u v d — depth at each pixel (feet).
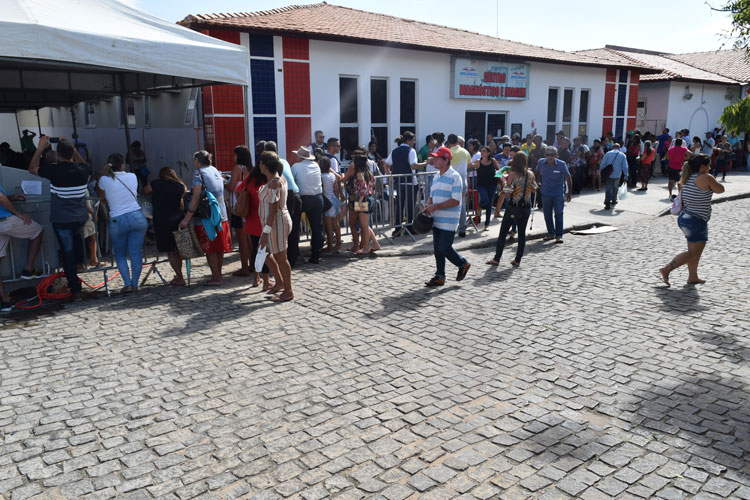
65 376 15.84
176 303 22.57
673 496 10.55
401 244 33.32
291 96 40.47
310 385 15.28
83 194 22.54
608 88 67.41
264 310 21.67
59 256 24.36
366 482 11.09
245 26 36.60
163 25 25.68
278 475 11.34
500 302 22.57
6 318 20.71
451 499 10.56
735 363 16.53
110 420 13.48
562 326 19.77
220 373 16.03
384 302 22.65
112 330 19.45
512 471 11.43
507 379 15.66
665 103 83.35
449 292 23.99
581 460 11.77
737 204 50.11
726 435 12.64
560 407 14.05
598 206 47.98
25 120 75.51
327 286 24.99
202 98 37.70
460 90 50.93
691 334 18.85
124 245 23.57
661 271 24.67
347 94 44.34
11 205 21.44
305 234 34.22
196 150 39.50
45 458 11.93
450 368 16.39
